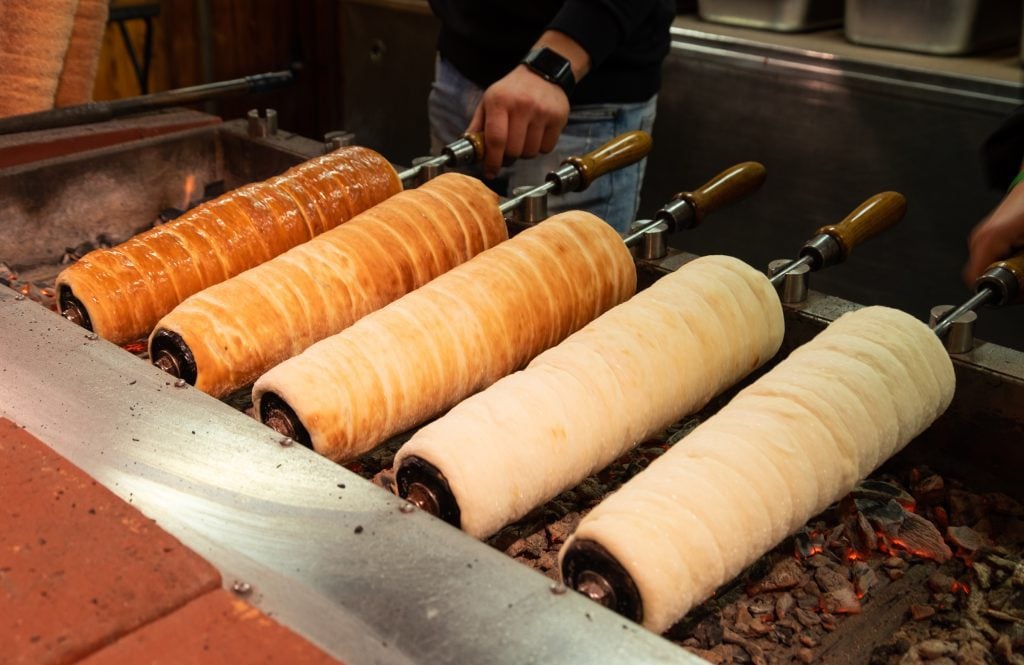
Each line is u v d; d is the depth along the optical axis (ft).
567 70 5.67
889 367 3.47
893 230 7.86
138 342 4.71
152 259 4.26
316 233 4.69
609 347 3.58
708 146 8.69
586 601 2.52
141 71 11.22
